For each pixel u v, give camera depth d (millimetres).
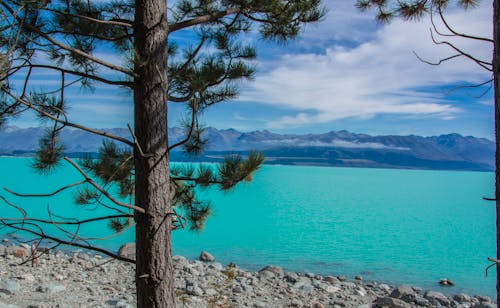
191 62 5305
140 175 3863
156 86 3902
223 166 4297
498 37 3049
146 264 3834
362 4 5953
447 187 73375
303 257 14398
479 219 28656
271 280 9961
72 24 4355
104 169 4508
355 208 34438
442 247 18344
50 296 7059
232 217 27828
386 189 62250
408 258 15156
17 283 7387
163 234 3900
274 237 19094
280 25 5602
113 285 8570
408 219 28141
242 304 7707
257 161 4297
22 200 29156
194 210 5332
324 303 8258
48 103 4086
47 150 4395
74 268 9766
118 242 14461
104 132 3703
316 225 24297
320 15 5668
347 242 18500
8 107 3930
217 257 13805
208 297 7793
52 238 3236
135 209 3666
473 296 10102
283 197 42969
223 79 5328
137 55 3711
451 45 3268
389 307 7984
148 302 3857
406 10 5508
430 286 11078
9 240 13336
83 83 4758
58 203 27719
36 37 3926
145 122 3863
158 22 3922
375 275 12055
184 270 10391
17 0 3295
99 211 23453
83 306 6637
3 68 2861
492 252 17312
